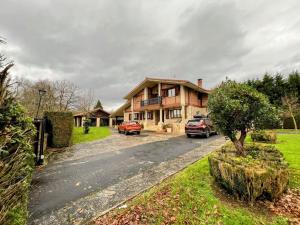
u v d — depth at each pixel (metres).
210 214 3.07
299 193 3.64
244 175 3.24
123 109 35.47
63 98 32.25
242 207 3.20
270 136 9.62
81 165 7.26
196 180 4.57
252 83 27.34
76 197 4.26
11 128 2.39
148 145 11.58
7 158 2.26
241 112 4.73
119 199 4.07
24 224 2.73
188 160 7.27
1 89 2.29
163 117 25.08
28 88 24.52
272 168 3.36
